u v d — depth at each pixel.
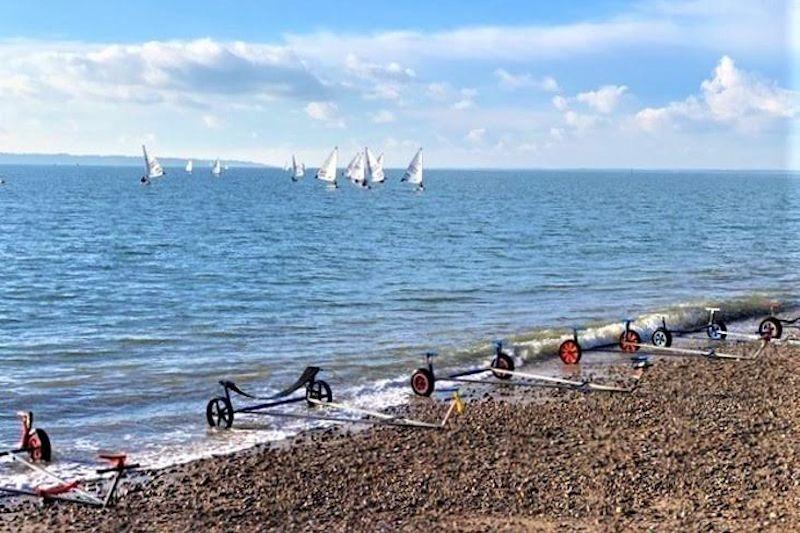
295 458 17.94
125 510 15.05
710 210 127.69
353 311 38.00
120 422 21.02
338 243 72.00
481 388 24.41
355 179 189.38
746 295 42.81
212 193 173.00
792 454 17.20
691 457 17.14
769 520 13.48
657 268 55.12
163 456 18.36
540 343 29.97
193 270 53.62
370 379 25.47
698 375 25.47
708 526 13.34
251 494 15.77
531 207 133.50
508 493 15.39
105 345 30.55
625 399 22.59
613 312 37.72
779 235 82.25
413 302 40.59
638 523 13.69
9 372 26.23
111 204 129.88
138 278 49.88
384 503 15.12
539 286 46.25
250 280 48.88
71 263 57.09
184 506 15.21
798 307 39.88
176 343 30.92
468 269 54.09
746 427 19.39
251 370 26.59
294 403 22.53
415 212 117.56
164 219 100.56
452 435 19.39
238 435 19.89
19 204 125.56
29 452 18.08
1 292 43.91
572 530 13.54
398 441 19.08
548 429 19.66
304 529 14.04
